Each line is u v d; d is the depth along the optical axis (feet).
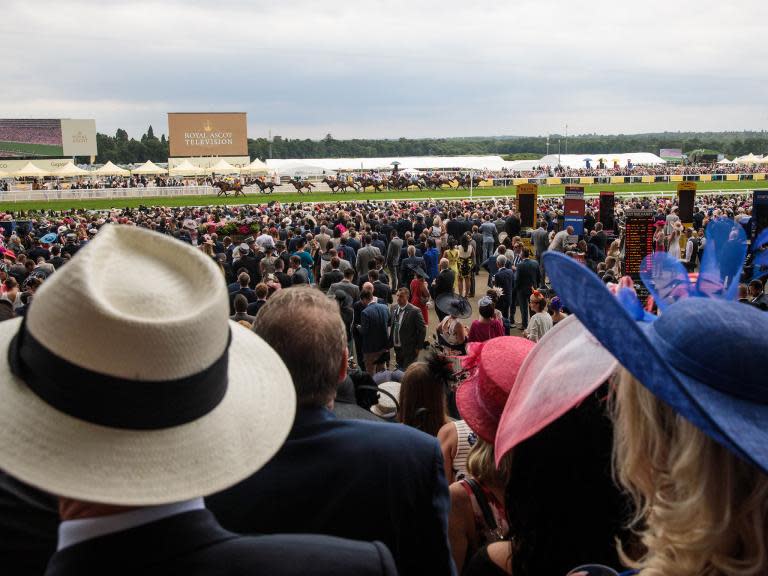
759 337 3.18
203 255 4.30
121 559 3.78
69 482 3.76
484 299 30.30
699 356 3.19
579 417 5.41
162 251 4.34
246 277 36.99
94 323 3.63
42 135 393.70
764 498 3.12
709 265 4.09
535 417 4.42
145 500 3.83
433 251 60.39
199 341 3.92
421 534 7.07
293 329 7.17
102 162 562.25
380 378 20.81
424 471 7.04
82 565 3.76
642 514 3.76
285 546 4.10
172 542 3.87
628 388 3.63
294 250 64.03
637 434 3.59
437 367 13.38
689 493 3.25
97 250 3.97
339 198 215.72
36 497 5.99
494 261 58.54
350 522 6.75
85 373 3.68
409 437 7.15
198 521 4.03
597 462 5.40
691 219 93.50
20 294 37.04
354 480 6.77
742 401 3.16
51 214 147.33
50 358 3.71
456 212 91.81
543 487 5.51
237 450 4.37
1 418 3.90
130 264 4.21
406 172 268.41
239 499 6.75
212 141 376.27
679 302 3.57
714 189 224.74
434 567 7.19
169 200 209.15
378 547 4.29
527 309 50.16
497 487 7.59
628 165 377.50
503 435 4.84
